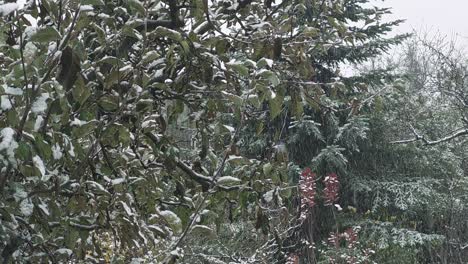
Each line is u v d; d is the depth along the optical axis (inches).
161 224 123.0
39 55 79.1
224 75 123.6
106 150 116.6
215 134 136.6
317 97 142.9
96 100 101.6
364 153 622.5
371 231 569.6
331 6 148.3
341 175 614.2
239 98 107.7
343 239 553.6
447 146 638.5
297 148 610.2
